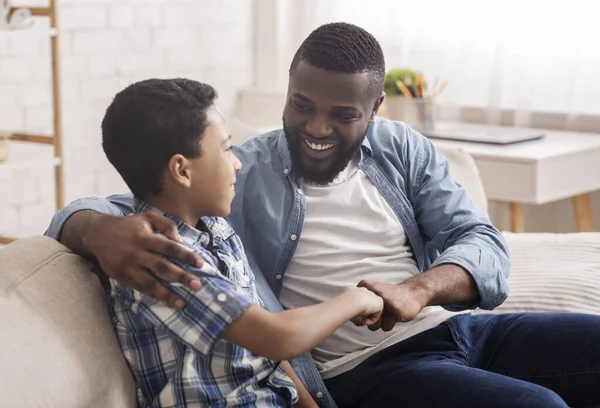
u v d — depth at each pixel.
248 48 4.18
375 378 1.61
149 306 1.30
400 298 1.50
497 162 2.99
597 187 3.19
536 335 1.71
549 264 2.15
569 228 3.52
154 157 1.34
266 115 4.09
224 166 1.38
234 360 1.35
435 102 3.62
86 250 1.40
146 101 1.34
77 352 1.26
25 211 3.46
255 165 1.76
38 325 1.24
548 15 3.36
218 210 1.39
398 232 1.75
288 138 1.69
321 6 3.90
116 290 1.37
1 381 1.14
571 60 3.36
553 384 1.69
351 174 1.76
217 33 4.09
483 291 1.64
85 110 3.64
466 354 1.70
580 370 1.67
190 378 1.31
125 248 1.27
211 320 1.27
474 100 3.57
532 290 2.04
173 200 1.38
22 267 1.31
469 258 1.64
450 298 1.60
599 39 3.30
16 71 3.38
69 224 1.43
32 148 3.46
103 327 1.33
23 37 3.39
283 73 4.09
